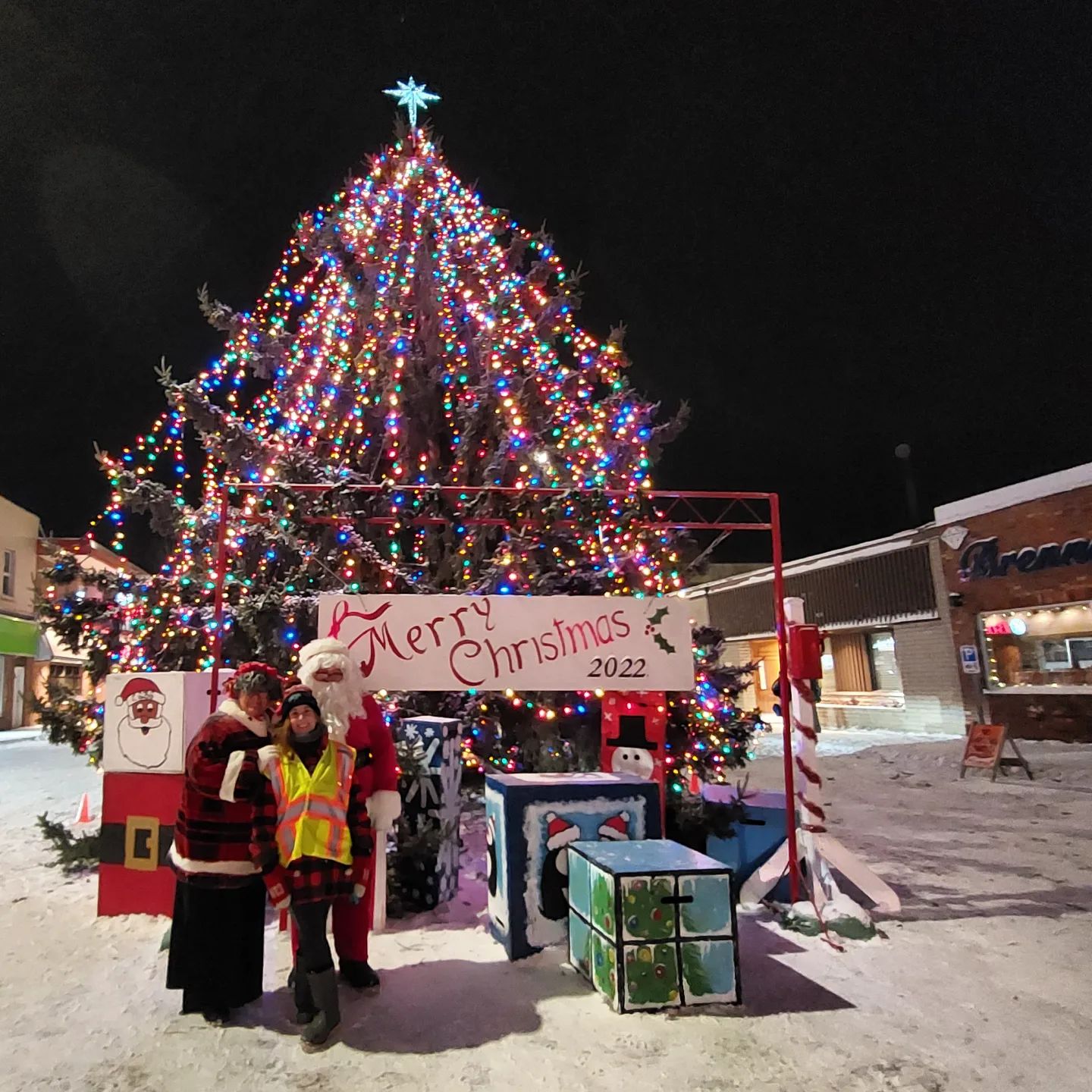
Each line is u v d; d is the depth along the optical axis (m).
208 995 3.75
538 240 10.66
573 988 4.07
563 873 4.60
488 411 9.02
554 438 9.60
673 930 3.83
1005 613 16.36
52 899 5.74
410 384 9.46
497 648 5.04
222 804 3.81
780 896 5.42
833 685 21.98
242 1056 3.42
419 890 5.33
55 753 17.91
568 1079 3.21
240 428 8.48
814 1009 3.82
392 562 7.95
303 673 4.02
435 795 5.43
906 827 8.12
